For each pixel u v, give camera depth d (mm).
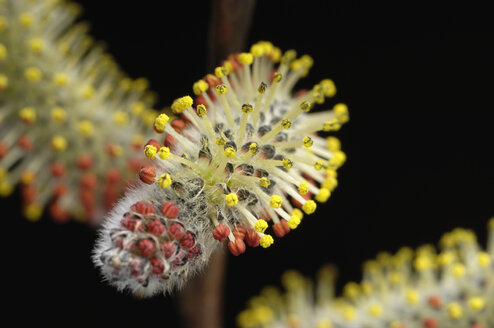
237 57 146
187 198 135
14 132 164
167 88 248
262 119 141
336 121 144
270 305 198
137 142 165
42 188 168
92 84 168
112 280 132
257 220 135
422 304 166
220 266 175
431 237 259
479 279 166
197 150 137
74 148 166
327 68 252
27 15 161
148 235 131
